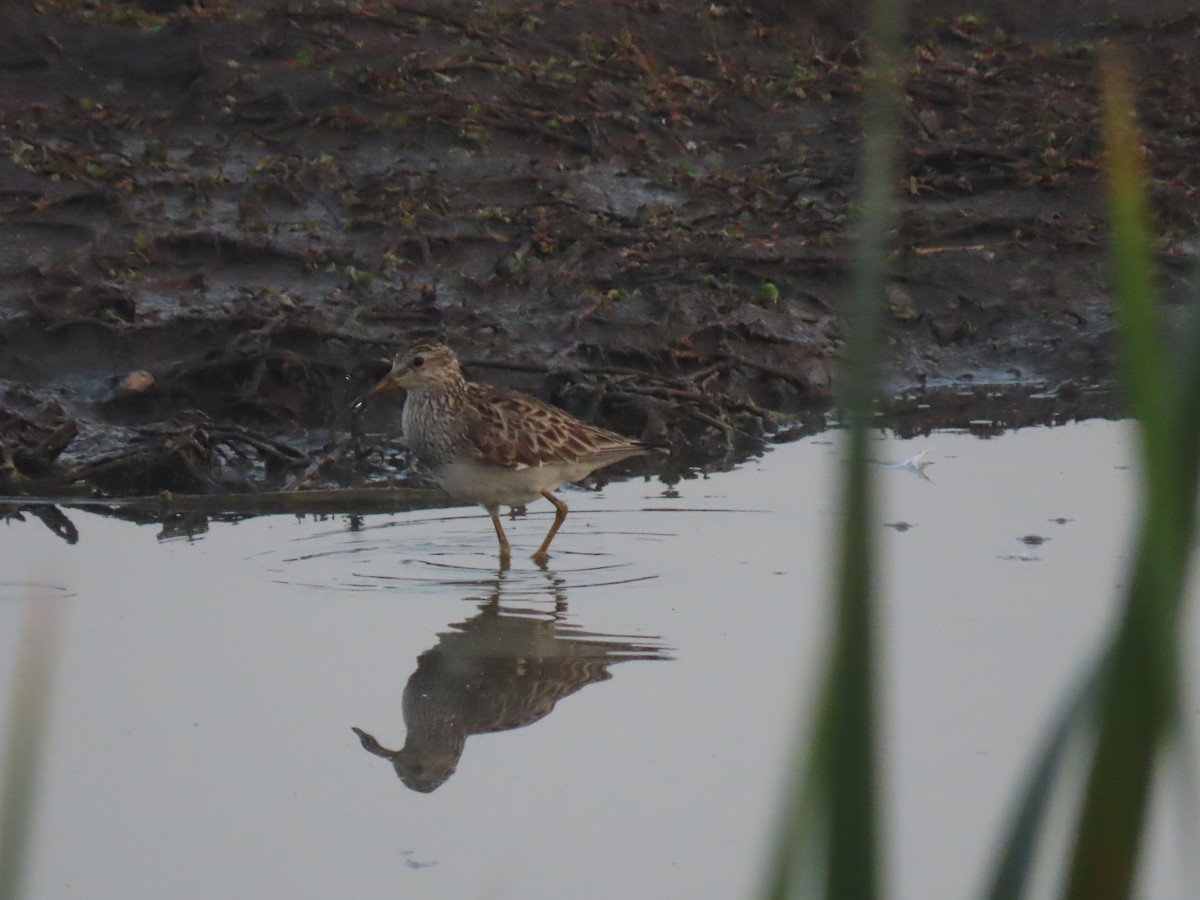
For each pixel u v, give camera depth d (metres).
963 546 11.74
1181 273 17.84
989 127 21.41
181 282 15.85
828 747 2.32
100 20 20.28
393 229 17.11
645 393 14.88
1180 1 25.41
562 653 9.74
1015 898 2.39
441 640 9.95
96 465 12.91
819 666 2.35
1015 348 17.11
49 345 14.70
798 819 2.36
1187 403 2.15
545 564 11.40
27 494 12.73
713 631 10.10
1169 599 2.18
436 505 13.01
